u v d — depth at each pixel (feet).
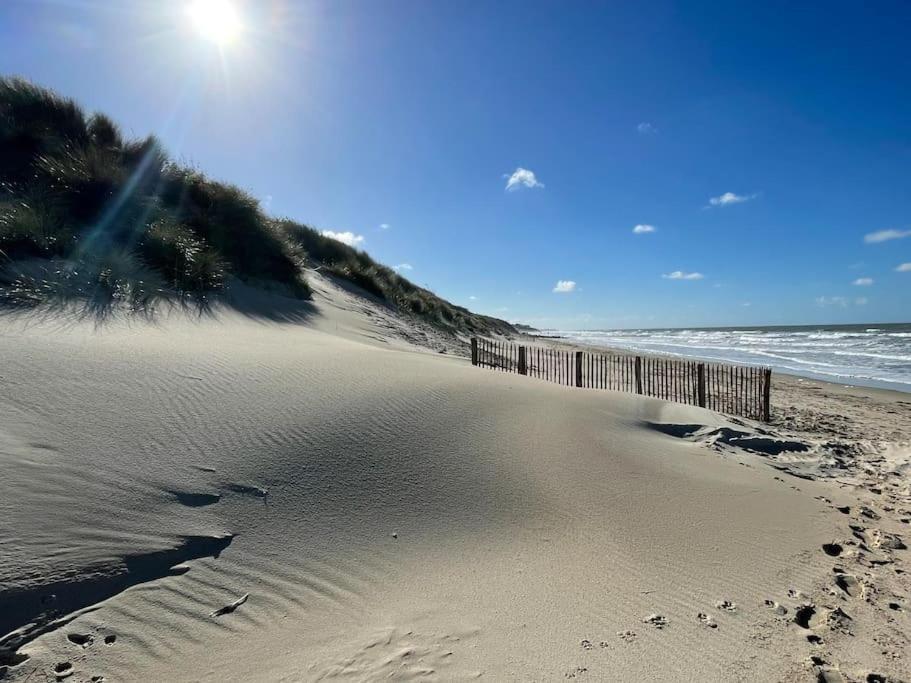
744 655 8.78
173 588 8.78
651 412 24.25
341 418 14.88
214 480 11.15
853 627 9.82
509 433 17.20
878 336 150.10
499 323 143.13
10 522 8.70
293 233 64.34
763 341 155.12
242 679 7.43
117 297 22.88
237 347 20.39
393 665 7.94
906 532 14.78
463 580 10.28
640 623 9.43
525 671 8.03
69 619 7.84
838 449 24.57
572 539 12.23
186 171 39.58
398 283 80.23
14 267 21.09
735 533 13.42
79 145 34.22
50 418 11.51
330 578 9.76
